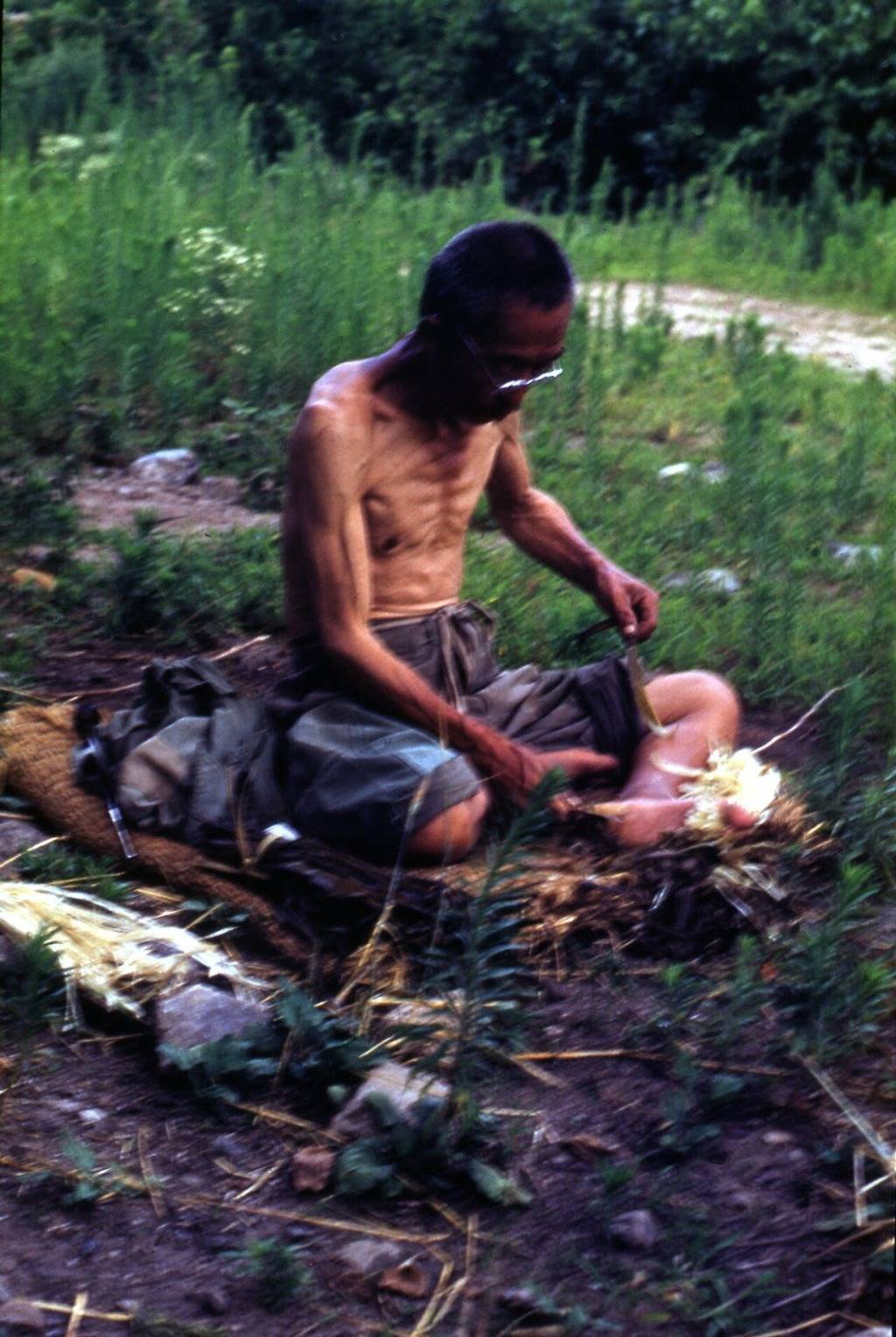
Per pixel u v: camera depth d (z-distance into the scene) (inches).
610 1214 104.4
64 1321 97.1
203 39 785.6
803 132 692.7
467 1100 112.3
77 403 316.2
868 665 197.2
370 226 447.8
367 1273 100.9
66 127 636.1
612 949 134.6
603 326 405.7
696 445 322.0
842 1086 117.0
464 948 128.4
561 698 162.6
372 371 145.2
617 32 740.0
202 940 136.3
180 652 207.6
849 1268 99.7
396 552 151.1
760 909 137.9
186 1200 107.8
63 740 159.9
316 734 144.5
